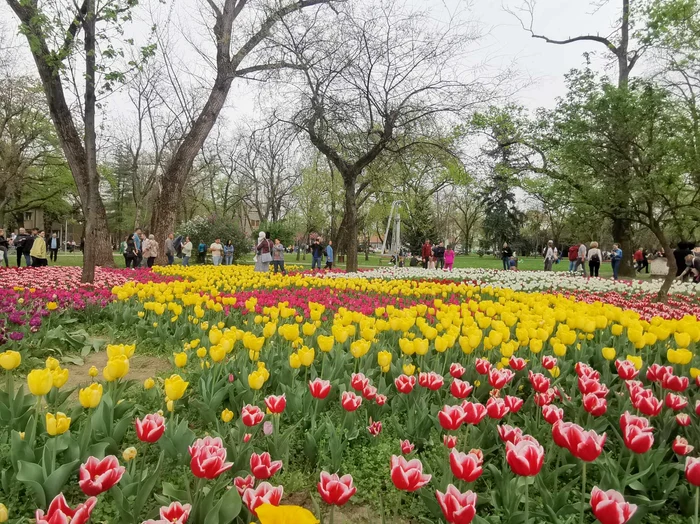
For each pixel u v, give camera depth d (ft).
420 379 11.35
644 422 8.30
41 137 106.93
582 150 37.14
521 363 13.21
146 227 173.99
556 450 10.36
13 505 7.88
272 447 9.62
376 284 33.65
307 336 16.99
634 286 47.57
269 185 141.69
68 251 185.06
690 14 44.29
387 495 9.50
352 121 59.77
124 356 9.63
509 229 169.58
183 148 63.05
